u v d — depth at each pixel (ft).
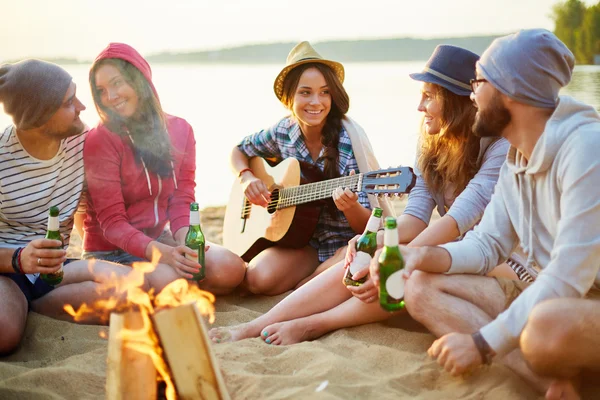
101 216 11.99
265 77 91.20
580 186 7.81
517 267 10.27
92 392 8.80
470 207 10.46
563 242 7.84
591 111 8.25
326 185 12.69
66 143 11.55
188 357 7.15
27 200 11.28
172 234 12.76
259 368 9.32
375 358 9.46
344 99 13.16
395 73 86.22
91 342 10.50
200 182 27.89
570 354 7.25
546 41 8.12
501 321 7.80
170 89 70.28
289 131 13.92
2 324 10.07
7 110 10.61
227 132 40.60
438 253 8.88
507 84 8.18
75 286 11.27
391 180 11.46
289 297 10.94
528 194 8.66
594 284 8.53
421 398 8.37
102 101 11.75
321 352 9.52
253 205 14.17
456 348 7.86
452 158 10.97
